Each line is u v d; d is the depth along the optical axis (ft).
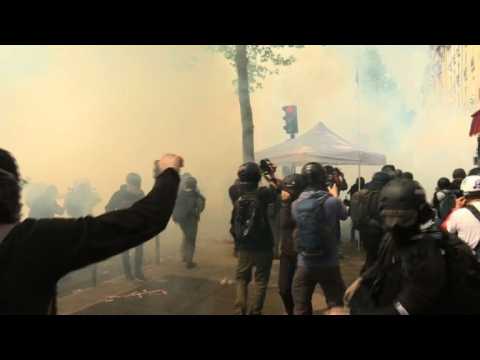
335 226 10.96
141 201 4.15
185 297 15.97
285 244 12.73
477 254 9.10
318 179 11.30
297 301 11.36
